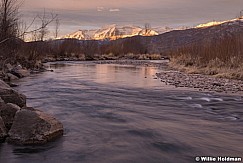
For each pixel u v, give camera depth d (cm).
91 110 1373
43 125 912
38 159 775
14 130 901
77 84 2406
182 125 1122
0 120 938
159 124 1133
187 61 4453
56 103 1534
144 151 834
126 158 782
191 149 853
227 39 3659
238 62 3139
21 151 826
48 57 6875
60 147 860
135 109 1412
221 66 3388
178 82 2534
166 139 942
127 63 6281
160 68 4606
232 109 1432
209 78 2820
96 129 1051
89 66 5041
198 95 1841
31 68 3872
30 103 1520
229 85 2259
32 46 4262
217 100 1666
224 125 1129
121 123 1141
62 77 2981
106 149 848
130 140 930
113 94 1884
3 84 1361
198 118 1242
